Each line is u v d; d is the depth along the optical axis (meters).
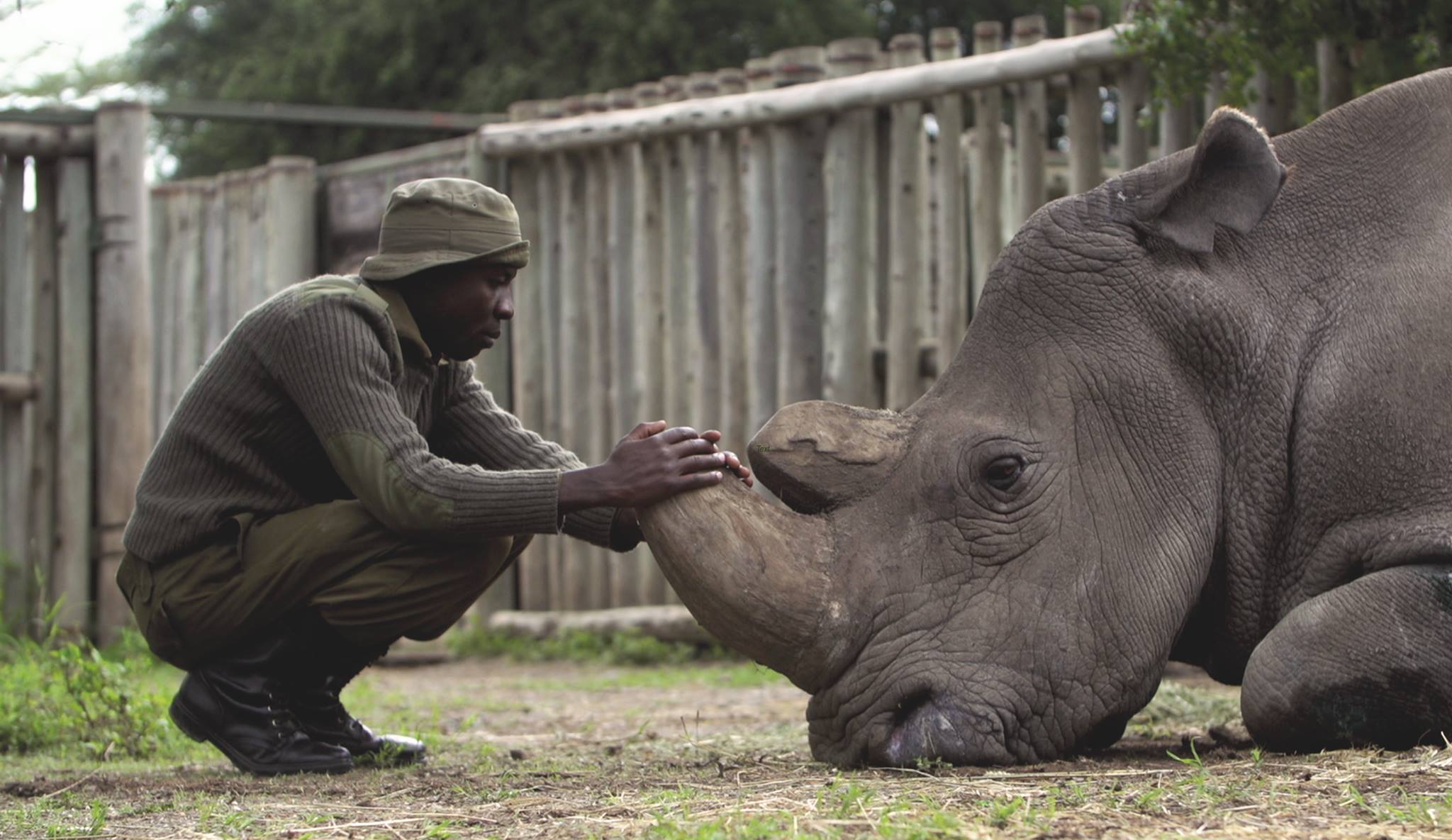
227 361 5.26
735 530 4.82
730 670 10.28
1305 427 5.14
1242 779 4.30
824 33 24.06
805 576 4.81
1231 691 7.75
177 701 5.42
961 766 4.67
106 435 12.24
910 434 5.12
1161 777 4.40
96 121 12.34
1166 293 5.20
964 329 10.23
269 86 26.53
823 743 4.93
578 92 23.50
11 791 5.16
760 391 11.08
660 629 11.41
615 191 11.97
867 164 10.66
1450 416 4.96
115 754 6.26
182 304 14.90
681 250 11.69
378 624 5.24
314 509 5.24
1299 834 3.60
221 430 5.26
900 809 3.89
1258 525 5.18
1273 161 5.18
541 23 23.94
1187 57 8.03
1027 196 9.80
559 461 5.71
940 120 10.23
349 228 14.07
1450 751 4.46
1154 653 4.94
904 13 25.88
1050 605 4.87
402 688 9.66
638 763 5.42
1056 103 22.55
